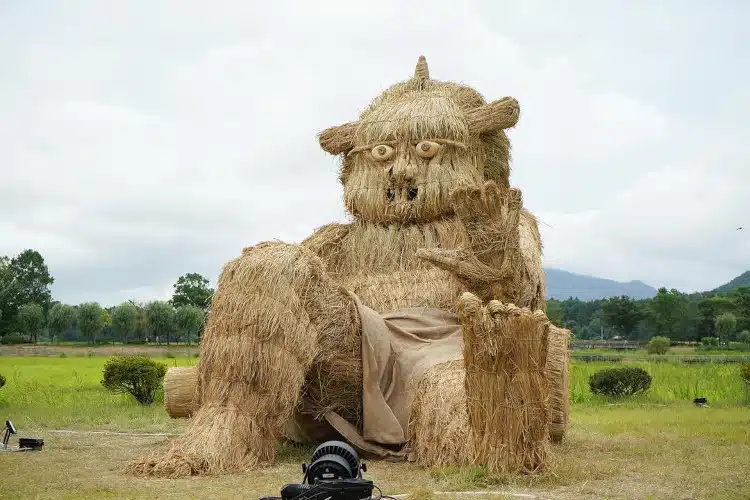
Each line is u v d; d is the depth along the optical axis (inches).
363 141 395.9
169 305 2608.3
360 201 389.1
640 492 241.1
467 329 265.7
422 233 379.9
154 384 627.8
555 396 333.7
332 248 387.5
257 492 241.0
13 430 341.1
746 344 2709.2
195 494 237.3
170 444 287.1
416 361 318.0
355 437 321.7
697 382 808.3
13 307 2965.1
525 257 359.3
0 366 1245.7
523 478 255.1
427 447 286.2
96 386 793.6
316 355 316.8
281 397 297.0
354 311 326.3
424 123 383.9
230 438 283.7
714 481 259.4
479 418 264.4
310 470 218.7
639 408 604.4
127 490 242.5
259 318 294.8
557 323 533.0
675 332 3326.8
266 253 307.3
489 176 409.7
